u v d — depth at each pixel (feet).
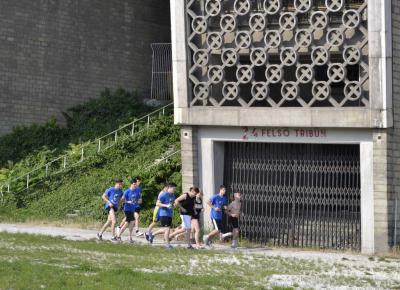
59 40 447.01
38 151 411.95
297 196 295.69
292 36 289.12
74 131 431.02
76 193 357.82
